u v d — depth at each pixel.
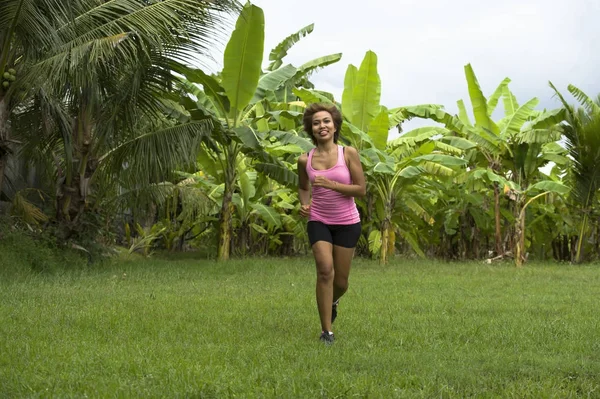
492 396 3.34
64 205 12.47
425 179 21.14
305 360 4.12
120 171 13.25
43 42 10.22
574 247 21.66
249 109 16.36
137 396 3.21
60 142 13.87
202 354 4.21
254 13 13.60
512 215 20.31
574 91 19.84
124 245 20.62
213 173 17.64
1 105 10.73
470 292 9.15
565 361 4.22
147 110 12.94
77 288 8.50
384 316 6.30
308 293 8.39
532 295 8.84
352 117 17.14
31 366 3.79
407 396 3.29
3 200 14.80
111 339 4.77
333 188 4.80
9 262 10.20
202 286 9.28
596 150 18.75
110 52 10.13
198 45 11.93
